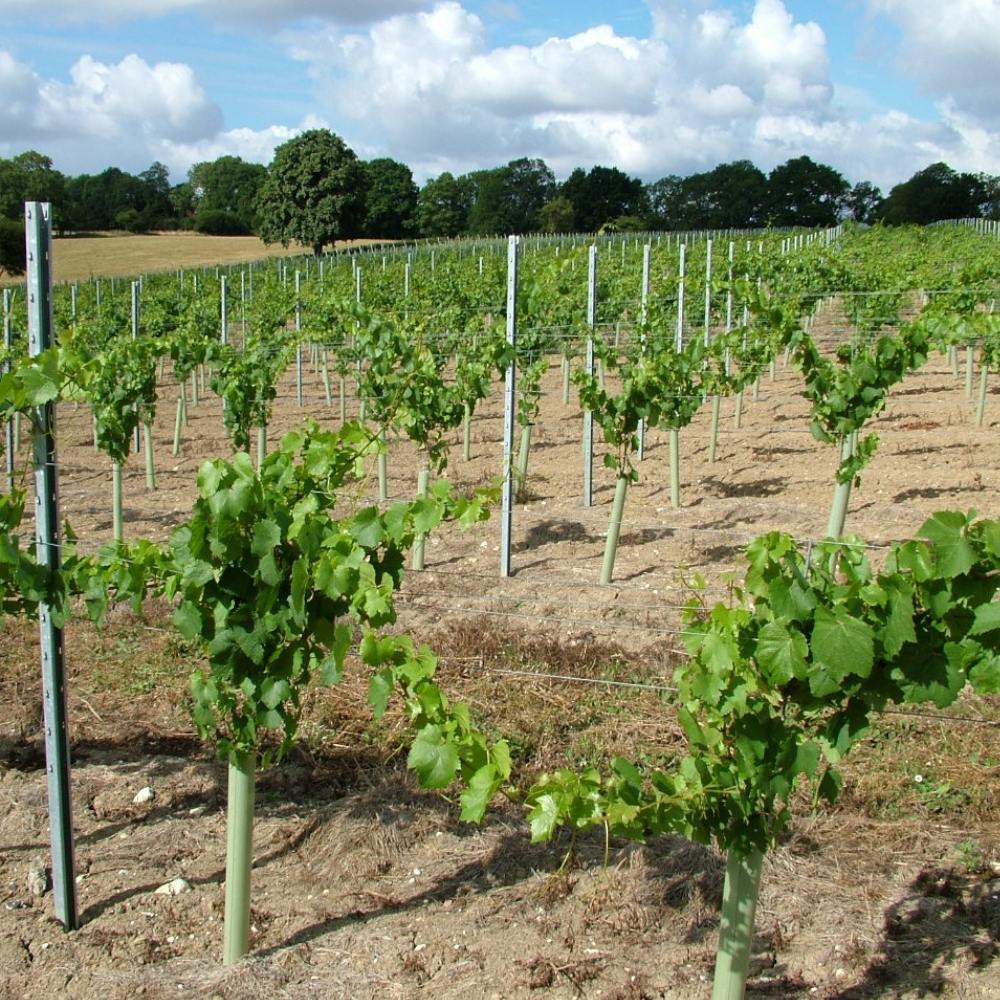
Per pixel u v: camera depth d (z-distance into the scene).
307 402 17.11
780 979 3.28
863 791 4.29
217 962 3.39
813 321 18.83
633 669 5.53
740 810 2.62
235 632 2.99
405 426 7.62
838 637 2.31
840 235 43.50
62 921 3.58
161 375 20.05
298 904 3.70
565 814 2.58
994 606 2.35
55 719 3.44
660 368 6.98
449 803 4.30
